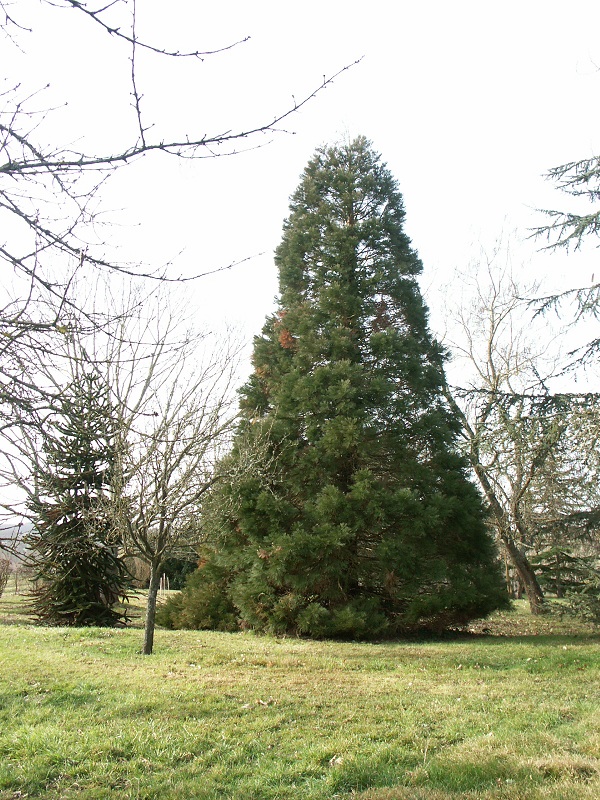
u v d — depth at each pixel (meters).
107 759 4.80
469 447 11.91
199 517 10.46
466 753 4.80
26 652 8.80
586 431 9.48
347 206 15.51
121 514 8.87
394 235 15.29
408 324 15.18
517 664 8.87
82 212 3.07
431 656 9.61
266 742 5.16
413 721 5.72
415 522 12.31
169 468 9.11
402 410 13.55
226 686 6.94
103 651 9.22
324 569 12.26
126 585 14.25
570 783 4.11
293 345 15.00
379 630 12.02
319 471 13.31
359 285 14.37
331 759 4.79
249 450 12.56
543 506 16.62
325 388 13.38
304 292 15.52
